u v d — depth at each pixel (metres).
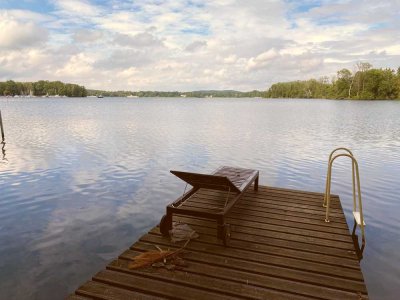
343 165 16.05
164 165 15.80
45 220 8.87
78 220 8.89
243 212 7.68
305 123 39.00
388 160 17.11
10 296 5.59
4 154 18.23
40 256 6.95
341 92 133.62
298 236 6.35
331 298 4.39
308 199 8.75
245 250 5.72
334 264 5.28
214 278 4.80
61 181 12.66
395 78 116.19
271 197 8.90
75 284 5.95
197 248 5.75
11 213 9.34
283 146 21.70
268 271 5.03
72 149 19.94
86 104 113.62
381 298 5.66
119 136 26.38
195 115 55.59
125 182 12.66
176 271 4.96
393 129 31.89
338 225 6.95
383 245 7.64
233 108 85.62
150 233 6.33
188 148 20.77
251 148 20.89
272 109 76.94
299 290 4.55
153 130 31.12
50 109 74.25
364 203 10.53
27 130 30.33
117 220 8.93
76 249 7.27
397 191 11.73
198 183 7.07
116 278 4.74
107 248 7.34
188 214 6.00
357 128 33.00
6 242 7.56
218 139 24.95
